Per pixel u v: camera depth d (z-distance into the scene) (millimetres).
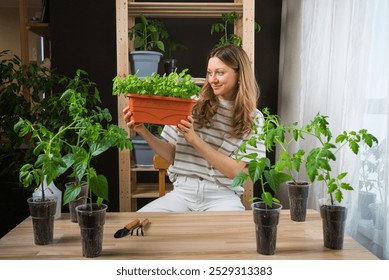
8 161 3430
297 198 1397
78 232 1303
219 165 1807
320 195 2186
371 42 1697
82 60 3229
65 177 2809
